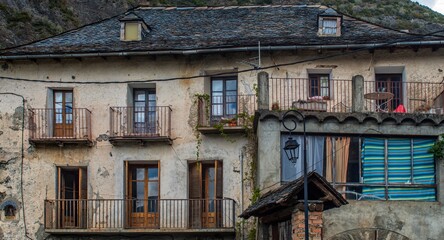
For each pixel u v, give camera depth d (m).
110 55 22.00
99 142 22.34
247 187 21.44
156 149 22.12
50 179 22.27
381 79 22.34
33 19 44.12
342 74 21.81
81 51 21.95
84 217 21.88
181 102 22.28
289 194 11.97
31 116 22.52
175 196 21.80
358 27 23.09
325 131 18.73
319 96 21.56
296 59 21.91
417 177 18.73
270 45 21.19
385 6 56.44
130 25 23.30
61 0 50.59
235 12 26.03
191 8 26.73
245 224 21.11
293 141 13.51
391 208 18.03
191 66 22.41
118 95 22.53
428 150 18.77
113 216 21.78
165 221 21.58
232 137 21.78
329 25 22.41
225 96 22.45
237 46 21.36
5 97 22.81
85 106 22.56
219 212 21.44
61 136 22.66
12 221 22.14
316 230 11.74
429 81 21.62
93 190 22.11
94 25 25.34
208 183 22.14
